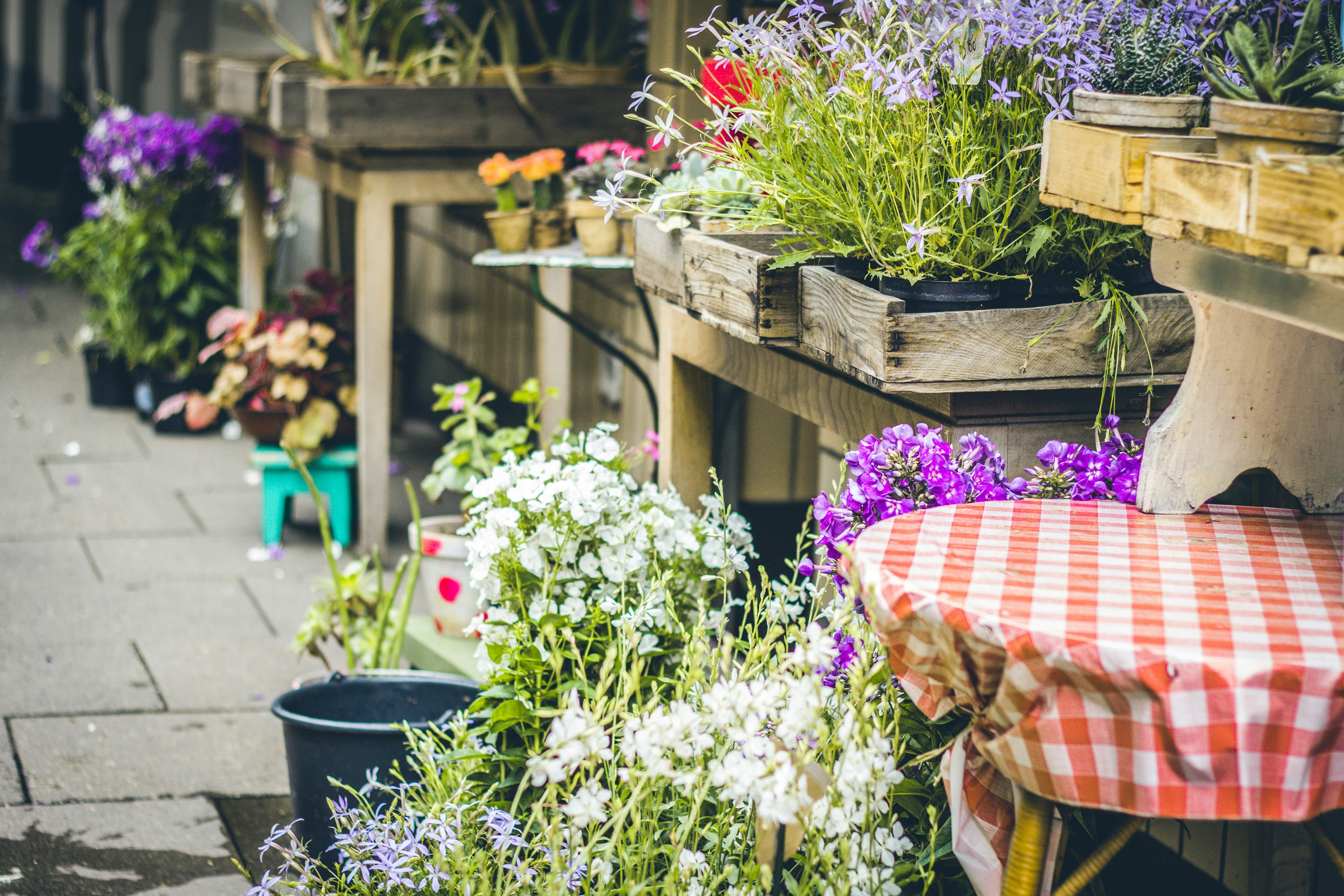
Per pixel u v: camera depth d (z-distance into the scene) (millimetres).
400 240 5477
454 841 1858
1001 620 1382
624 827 1902
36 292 8625
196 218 6031
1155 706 1302
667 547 2273
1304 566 1613
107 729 3092
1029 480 1941
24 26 12961
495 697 2117
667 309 2873
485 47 4461
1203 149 1639
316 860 2105
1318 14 1493
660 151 3885
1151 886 2436
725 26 2115
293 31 6578
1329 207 1322
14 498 4824
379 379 4227
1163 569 1590
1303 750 1295
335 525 4441
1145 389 2029
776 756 1544
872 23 1990
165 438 5707
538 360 4398
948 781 1591
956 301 1906
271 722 3170
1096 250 1950
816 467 3994
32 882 2430
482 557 2180
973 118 1923
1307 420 1819
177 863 2523
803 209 2072
